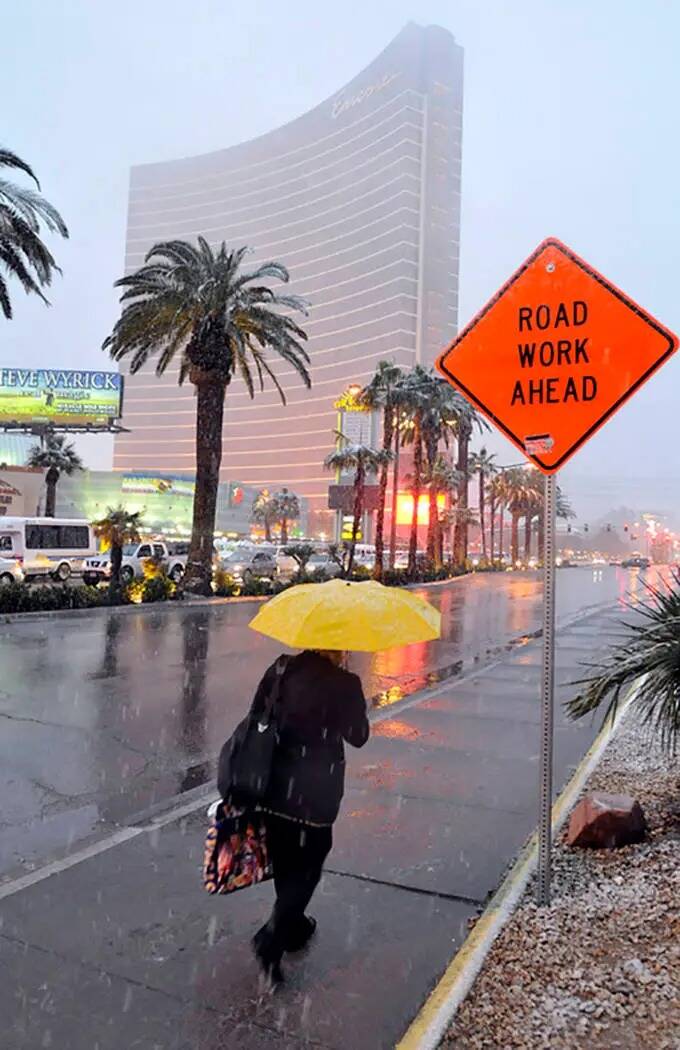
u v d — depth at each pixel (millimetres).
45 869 4727
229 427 184125
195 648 15281
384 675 12367
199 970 3557
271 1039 3080
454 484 54219
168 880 4559
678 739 6660
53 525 34000
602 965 3340
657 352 3777
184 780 6773
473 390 4164
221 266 26391
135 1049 3012
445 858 4891
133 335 26625
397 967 3615
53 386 65750
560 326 3984
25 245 19297
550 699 4031
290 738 3377
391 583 39719
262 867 3432
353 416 89500
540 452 4012
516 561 84125
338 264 172000
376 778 6594
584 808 4926
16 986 3418
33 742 7887
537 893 4059
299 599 3447
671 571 5574
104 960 3639
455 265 166625
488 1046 2850
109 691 10680
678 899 3836
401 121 160250
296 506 103250
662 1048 2789
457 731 8383
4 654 13906
